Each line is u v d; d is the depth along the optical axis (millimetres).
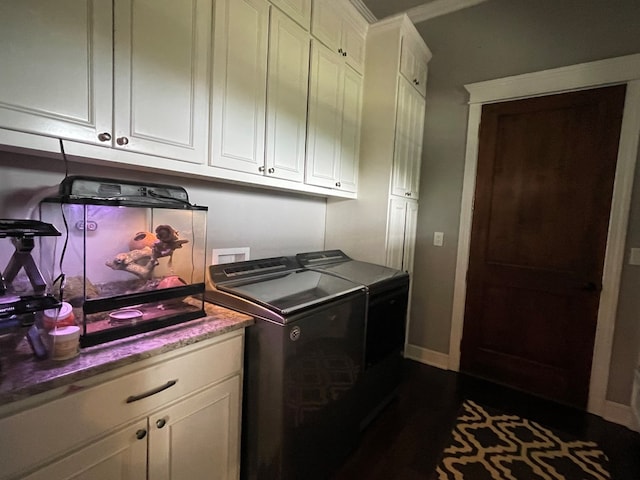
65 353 878
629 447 1858
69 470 839
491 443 1855
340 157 2236
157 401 1028
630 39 2057
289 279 1797
